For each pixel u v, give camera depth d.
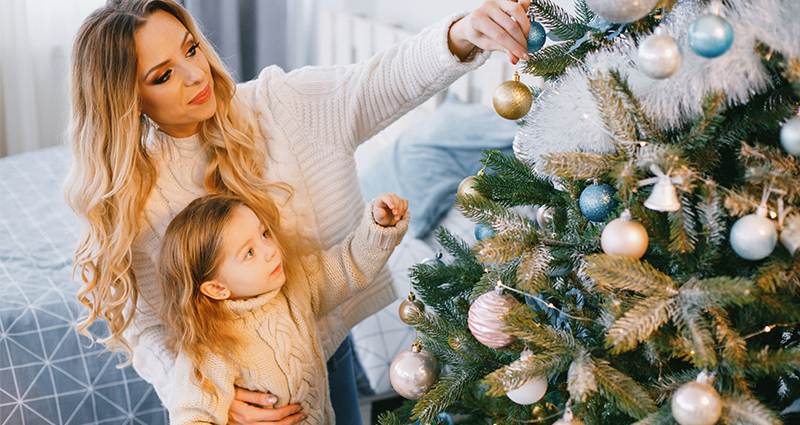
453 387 0.73
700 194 0.56
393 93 0.99
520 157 0.75
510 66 1.85
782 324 0.55
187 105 0.87
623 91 0.56
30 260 1.62
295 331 0.95
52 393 1.41
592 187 0.63
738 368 0.52
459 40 0.88
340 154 1.04
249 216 0.89
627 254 0.55
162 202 0.95
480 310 0.66
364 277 1.00
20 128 2.69
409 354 0.78
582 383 0.55
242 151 0.98
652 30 0.63
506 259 0.64
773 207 0.53
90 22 0.83
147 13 0.83
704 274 0.59
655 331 0.56
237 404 0.90
